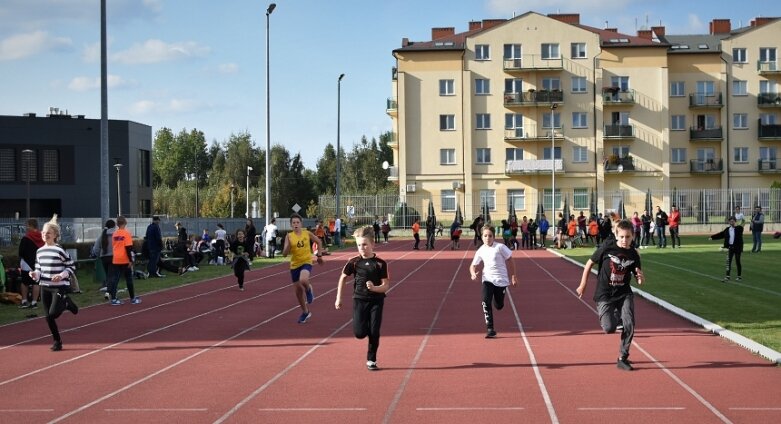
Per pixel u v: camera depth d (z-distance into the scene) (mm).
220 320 15180
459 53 69375
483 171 70188
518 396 8391
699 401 8023
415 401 8242
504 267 12820
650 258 31562
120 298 19453
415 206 69938
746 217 63781
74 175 64062
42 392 8930
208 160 145625
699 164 70938
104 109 22969
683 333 12484
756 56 71062
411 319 14891
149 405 8242
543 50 69562
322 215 66562
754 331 12117
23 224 39625
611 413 7605
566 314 15352
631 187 70125
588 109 69625
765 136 70438
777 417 7375
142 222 44656
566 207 57969
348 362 10539
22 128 62375
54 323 11742
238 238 32688
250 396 8594
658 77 69688
